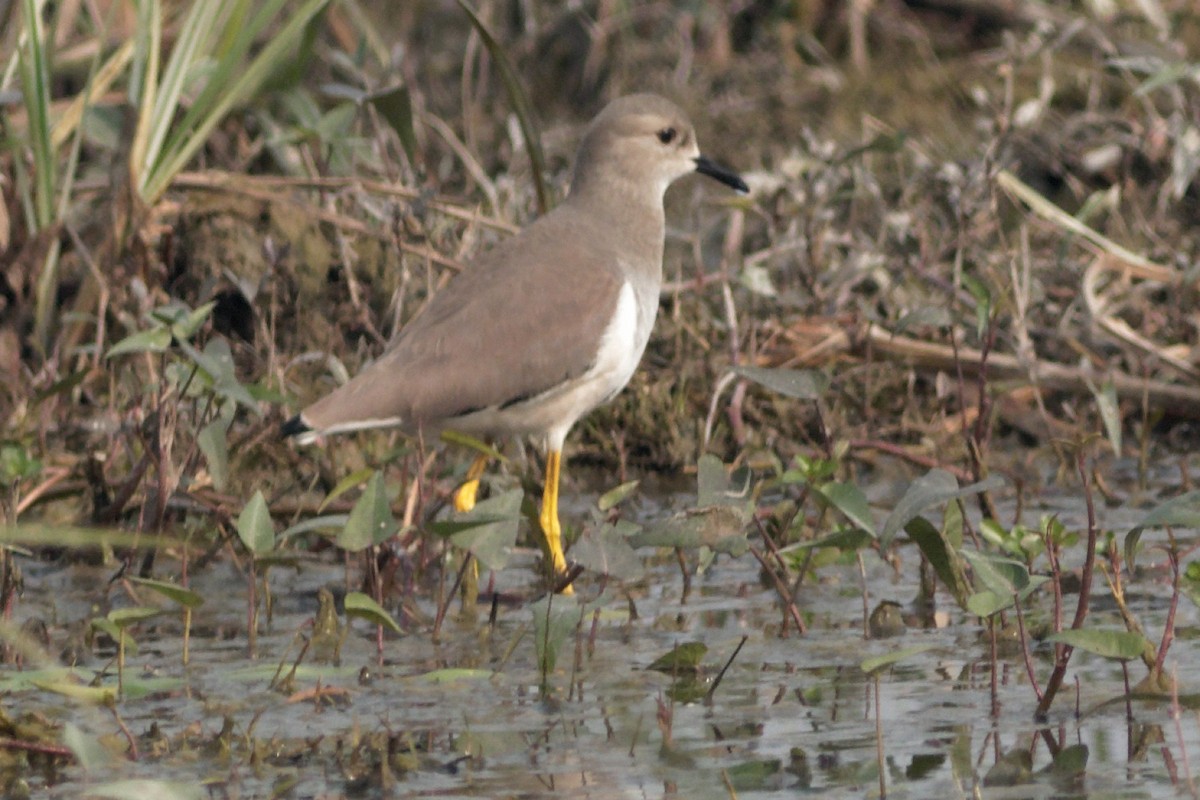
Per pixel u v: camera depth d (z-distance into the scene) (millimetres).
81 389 12266
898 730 7188
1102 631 7141
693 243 14391
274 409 10992
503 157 16422
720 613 9180
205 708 7637
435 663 8336
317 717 7484
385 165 14375
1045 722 7250
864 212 15297
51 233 12422
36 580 10055
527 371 9984
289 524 10508
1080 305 13375
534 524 8664
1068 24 17297
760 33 18188
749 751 6973
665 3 18312
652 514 11508
